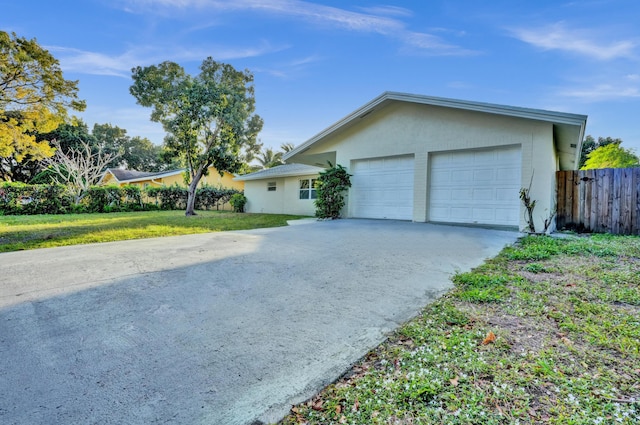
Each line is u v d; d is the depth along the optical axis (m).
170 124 14.90
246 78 16.09
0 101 9.56
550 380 1.91
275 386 2.03
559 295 3.29
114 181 28.80
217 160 15.72
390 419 1.69
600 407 1.67
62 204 16.55
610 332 2.48
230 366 2.22
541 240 6.18
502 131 7.80
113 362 2.23
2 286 3.62
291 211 17.44
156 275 4.04
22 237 7.50
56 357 2.28
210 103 14.84
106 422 1.70
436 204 8.98
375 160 10.27
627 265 4.34
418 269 4.30
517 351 2.25
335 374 2.15
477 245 5.68
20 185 15.42
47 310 3.02
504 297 3.27
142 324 2.79
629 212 7.84
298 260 4.77
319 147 11.52
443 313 2.95
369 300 3.33
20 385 1.98
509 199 7.84
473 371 2.04
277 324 2.82
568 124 6.83
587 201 8.34
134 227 9.73
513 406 1.71
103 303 3.20
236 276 4.04
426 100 8.40
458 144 8.46
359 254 5.09
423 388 1.89
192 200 15.90
